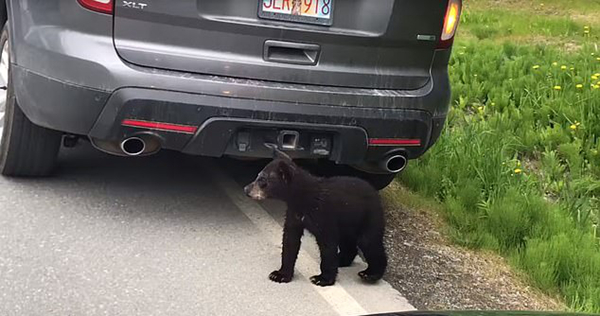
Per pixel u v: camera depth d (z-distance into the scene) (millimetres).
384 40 4758
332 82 4684
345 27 4691
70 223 4797
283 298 4148
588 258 4812
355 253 4703
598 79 8883
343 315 4020
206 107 4402
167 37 4414
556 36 13453
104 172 5766
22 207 4957
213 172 6020
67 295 3943
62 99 4477
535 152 7402
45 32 4570
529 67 10086
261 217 5199
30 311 3764
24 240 4508
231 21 4453
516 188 5922
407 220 5539
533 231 5266
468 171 6211
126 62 4371
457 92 9070
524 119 7992
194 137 4457
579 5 17453
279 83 4578
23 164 5262
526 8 17250
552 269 4703
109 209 5066
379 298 4273
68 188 5359
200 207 5270
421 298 4340
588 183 6551
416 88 4926
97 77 4348
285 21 4574
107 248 4512
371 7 4711
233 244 4738
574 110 7934
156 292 4059
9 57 5004
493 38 13297
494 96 8828
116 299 3947
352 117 4664
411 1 4758
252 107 4469
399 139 4859
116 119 4383
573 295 4516
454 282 4613
